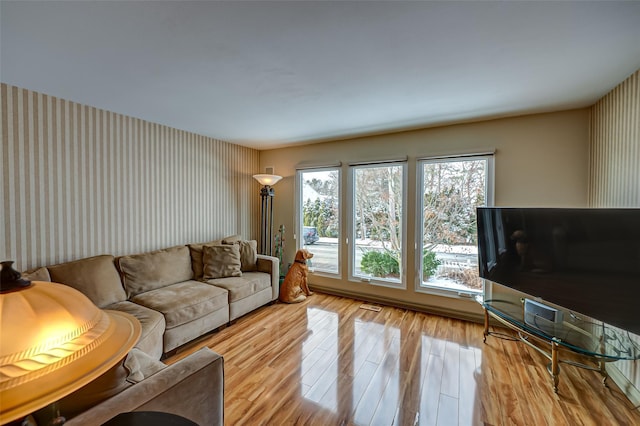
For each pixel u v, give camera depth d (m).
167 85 2.10
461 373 2.07
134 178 2.92
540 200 2.68
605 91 2.16
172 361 2.25
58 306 0.63
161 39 1.50
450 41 1.53
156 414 0.83
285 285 3.66
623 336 1.87
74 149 2.45
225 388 1.90
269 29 1.42
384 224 3.61
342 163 3.85
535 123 2.71
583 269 1.81
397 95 2.29
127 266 2.63
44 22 1.34
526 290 2.21
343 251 3.87
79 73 1.90
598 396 1.82
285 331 2.77
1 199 2.05
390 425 1.59
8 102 2.07
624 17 1.30
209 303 2.63
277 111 2.70
